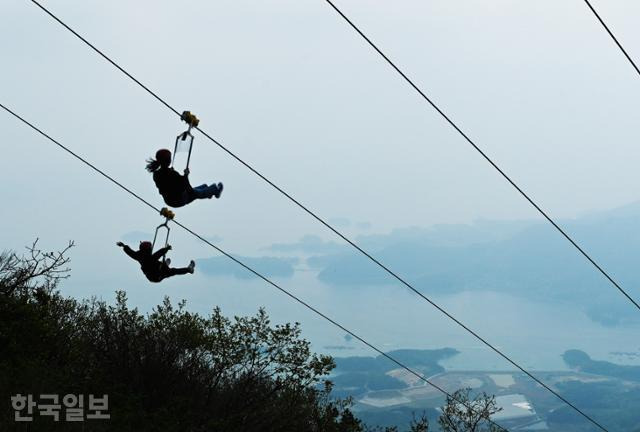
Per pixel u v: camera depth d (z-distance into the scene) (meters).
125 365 45.94
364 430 54.91
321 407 52.12
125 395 42.91
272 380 49.62
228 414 45.91
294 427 47.91
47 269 49.84
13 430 34.22
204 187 23.72
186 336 48.06
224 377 48.88
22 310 45.00
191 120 23.16
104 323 48.03
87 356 46.72
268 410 47.94
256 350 49.59
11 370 40.84
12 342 42.59
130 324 48.56
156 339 47.84
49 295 48.84
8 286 47.62
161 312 49.31
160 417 41.31
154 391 44.34
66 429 36.25
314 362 49.97
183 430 42.41
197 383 47.44
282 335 49.97
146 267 24.64
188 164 22.91
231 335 49.44
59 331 46.69
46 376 41.34
